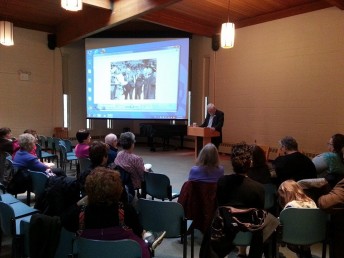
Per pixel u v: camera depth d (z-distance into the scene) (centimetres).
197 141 610
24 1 647
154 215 238
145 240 200
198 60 864
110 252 154
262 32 701
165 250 280
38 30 813
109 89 816
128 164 320
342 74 575
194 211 265
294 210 211
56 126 861
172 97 751
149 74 772
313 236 216
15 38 774
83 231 159
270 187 287
